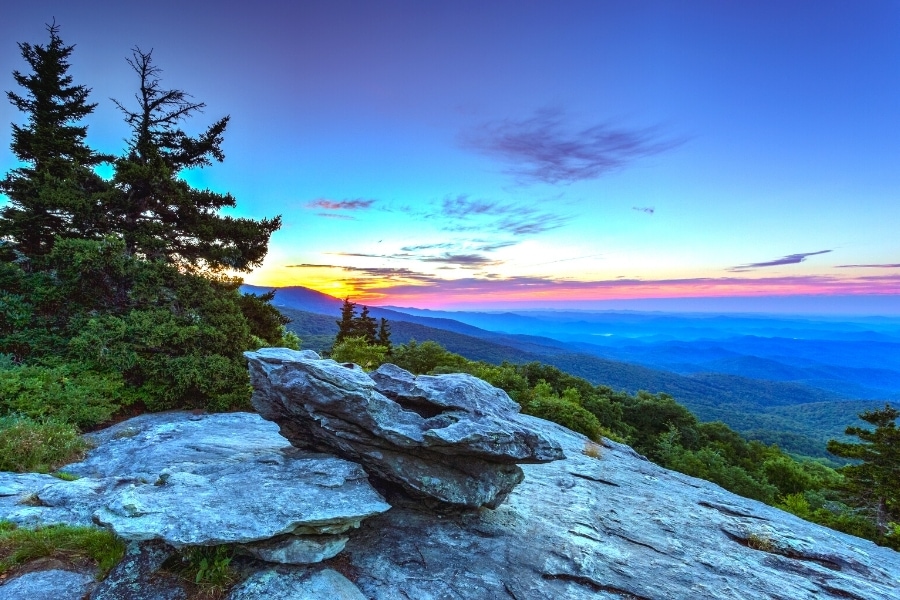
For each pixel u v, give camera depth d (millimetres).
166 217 19422
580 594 5820
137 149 19781
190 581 5016
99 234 17828
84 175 17875
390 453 6820
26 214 17641
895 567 8773
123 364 14039
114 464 9500
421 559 6133
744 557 7840
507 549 6684
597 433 21438
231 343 16938
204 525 4980
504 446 6848
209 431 12109
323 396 6691
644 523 8812
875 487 30969
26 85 22391
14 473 8289
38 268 16891
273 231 21984
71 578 5027
